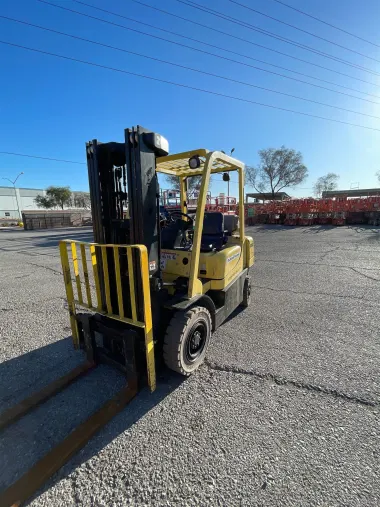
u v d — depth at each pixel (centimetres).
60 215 3039
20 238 1716
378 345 302
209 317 269
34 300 470
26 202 7525
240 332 338
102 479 158
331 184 5456
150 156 221
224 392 230
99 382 246
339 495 144
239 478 155
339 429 189
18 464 169
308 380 243
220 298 309
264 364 269
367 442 178
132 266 207
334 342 310
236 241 396
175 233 315
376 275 589
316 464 162
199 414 205
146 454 173
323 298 455
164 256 301
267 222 2036
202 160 301
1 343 320
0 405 221
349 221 1812
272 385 238
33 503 145
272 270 654
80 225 3241
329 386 234
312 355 284
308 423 195
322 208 1803
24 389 240
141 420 200
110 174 240
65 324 370
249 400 220
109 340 265
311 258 780
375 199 1702
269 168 4288
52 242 1413
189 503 143
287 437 183
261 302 443
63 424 200
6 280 614
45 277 638
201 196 244
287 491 147
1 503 142
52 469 160
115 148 232
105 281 234
